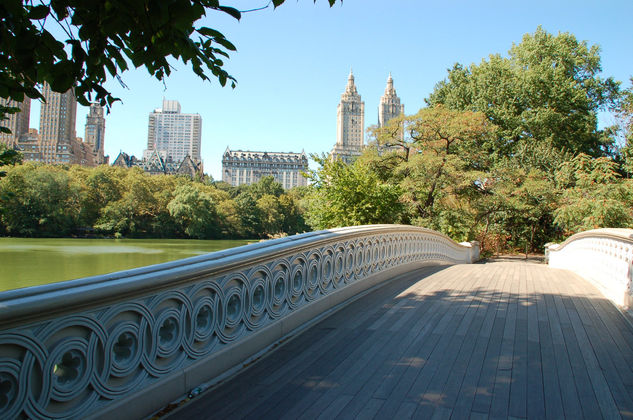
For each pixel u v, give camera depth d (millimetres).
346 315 5750
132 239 82688
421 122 25047
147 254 52562
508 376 3545
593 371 3654
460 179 23312
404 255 10141
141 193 86562
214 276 3641
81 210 78812
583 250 10789
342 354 4168
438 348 4305
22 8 2785
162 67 3467
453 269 11164
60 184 74062
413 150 26531
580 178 22062
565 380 3453
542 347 4305
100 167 88938
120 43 3160
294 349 4352
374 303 6484
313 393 3264
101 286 2541
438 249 13906
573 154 30750
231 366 3840
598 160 21422
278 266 4762
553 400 3078
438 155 25000
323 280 5938
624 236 6227
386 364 3869
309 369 3779
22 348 2150
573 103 31688
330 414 2902
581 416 2830
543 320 5398
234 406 3059
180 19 2654
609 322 5328
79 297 2375
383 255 8656
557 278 9586
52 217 72812
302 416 2881
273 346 4461
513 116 32062
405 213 21641
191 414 2943
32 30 2918
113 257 47938
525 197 27344
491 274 9969
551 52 33812
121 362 2756
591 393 3201
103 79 3301
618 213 18062
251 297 4207
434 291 7449
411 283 8375
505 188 26844
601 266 8445
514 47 37156
